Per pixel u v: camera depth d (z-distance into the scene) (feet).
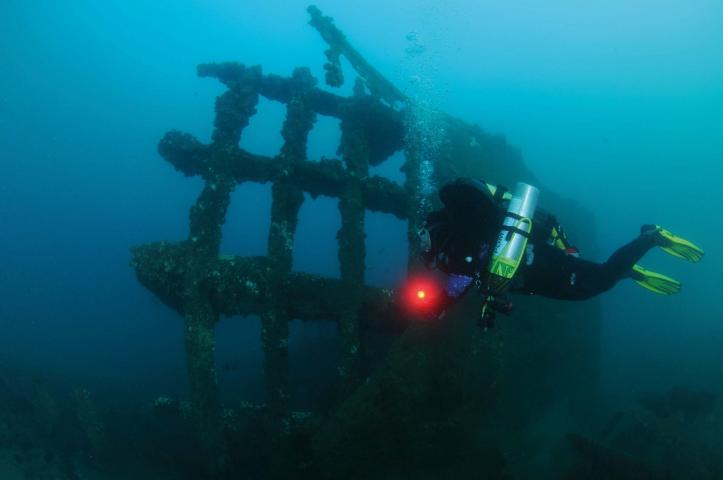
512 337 22.11
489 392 19.21
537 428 23.85
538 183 35.12
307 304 23.04
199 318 22.15
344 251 24.48
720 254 84.12
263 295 22.72
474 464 17.33
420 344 19.13
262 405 23.06
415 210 25.50
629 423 30.83
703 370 42.50
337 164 26.73
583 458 21.49
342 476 17.03
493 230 8.86
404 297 22.67
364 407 17.94
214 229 24.18
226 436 22.48
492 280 8.35
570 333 28.27
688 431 26.02
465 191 8.64
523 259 8.84
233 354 59.57
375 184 26.48
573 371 28.66
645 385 41.32
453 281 9.39
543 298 26.71
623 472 20.12
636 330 57.88
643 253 10.05
